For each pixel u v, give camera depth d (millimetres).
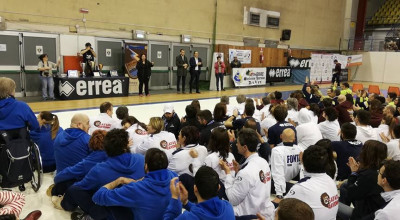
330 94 9195
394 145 3977
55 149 3789
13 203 2557
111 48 12836
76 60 11859
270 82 18312
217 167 3371
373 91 13172
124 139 2945
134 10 13352
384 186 2400
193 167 3582
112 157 2939
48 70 10414
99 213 3000
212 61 15250
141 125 4715
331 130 4949
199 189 2076
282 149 3598
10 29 10438
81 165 3324
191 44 15625
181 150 3639
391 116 5152
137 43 13273
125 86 11922
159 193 2574
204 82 16250
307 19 21453
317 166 2451
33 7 10828
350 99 7559
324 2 22406
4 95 3879
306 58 20031
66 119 7945
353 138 4172
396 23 24734
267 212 2949
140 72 12070
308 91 9203
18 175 3729
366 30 26312
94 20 12281
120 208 2779
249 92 14906
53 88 10750
